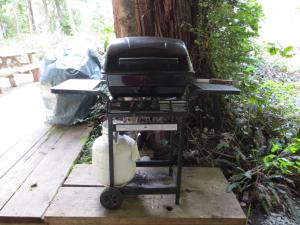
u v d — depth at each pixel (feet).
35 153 7.83
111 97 5.08
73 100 9.57
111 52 4.57
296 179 7.81
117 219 5.33
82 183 6.37
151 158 7.71
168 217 5.35
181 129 5.10
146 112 4.86
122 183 5.49
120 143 5.35
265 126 8.84
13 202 5.69
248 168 7.59
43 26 28.04
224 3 7.35
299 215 6.75
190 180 6.57
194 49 7.76
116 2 7.27
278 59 13.12
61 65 9.55
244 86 8.45
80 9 27.58
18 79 17.89
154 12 7.18
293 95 10.23
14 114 11.14
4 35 26.89
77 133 9.24
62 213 5.38
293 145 7.24
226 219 5.39
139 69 4.51
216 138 8.28
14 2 28.04
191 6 7.51
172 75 4.59
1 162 7.32
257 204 6.93
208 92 4.88
